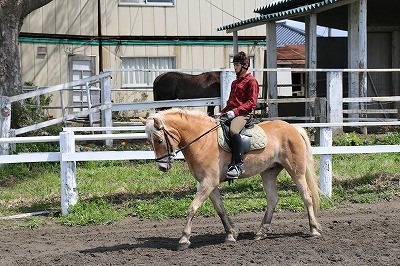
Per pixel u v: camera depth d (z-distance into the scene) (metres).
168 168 8.03
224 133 8.30
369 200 11.34
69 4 24.23
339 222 9.87
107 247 8.60
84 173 13.54
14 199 11.78
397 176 12.87
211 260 7.67
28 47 23.64
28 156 10.41
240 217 10.41
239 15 26.20
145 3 25.12
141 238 9.12
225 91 13.61
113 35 24.78
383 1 19.20
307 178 8.91
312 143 15.77
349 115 17.98
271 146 8.57
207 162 8.19
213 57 26.03
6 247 8.70
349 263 7.47
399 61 23.27
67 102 24.12
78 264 7.66
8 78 16.12
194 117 8.24
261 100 14.97
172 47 25.53
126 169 13.92
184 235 8.25
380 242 8.45
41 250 8.52
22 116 16.06
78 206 10.56
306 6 18.78
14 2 15.93
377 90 23.08
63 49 24.19
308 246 8.30
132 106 16.14
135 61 25.22
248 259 7.68
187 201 11.01
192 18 25.70
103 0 24.62
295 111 21.55
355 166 13.69
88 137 10.84
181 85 18.78
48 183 12.83
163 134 7.94
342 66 23.27
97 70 24.78
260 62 26.59
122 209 10.87
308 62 20.61
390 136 15.93
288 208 10.89
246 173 8.48
